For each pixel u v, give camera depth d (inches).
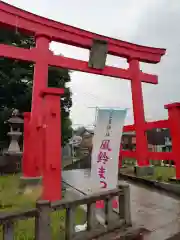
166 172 526.0
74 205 170.1
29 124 361.1
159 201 305.3
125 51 525.3
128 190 207.5
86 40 485.1
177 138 396.8
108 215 191.6
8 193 307.4
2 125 725.3
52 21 441.4
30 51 410.0
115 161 213.9
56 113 289.9
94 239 175.0
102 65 477.4
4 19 404.2
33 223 204.8
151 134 1256.8
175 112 401.4
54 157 278.4
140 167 490.9
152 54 555.2
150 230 196.5
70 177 554.3
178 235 186.5
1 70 721.0
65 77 841.5
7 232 134.3
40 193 290.7
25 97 729.6
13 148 620.1
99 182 211.0
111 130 217.0
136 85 520.4
